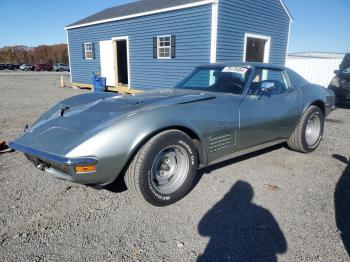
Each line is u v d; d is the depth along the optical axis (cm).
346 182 333
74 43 1603
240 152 337
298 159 408
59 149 236
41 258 205
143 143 251
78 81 1642
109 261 203
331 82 931
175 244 221
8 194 299
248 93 341
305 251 212
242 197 295
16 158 407
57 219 254
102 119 257
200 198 292
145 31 1162
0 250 213
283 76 403
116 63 1358
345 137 541
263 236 230
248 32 1068
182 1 1066
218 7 916
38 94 1297
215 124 297
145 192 254
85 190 309
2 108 866
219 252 212
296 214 262
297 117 400
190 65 1022
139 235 232
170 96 311
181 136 269
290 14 1255
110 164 235
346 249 214
